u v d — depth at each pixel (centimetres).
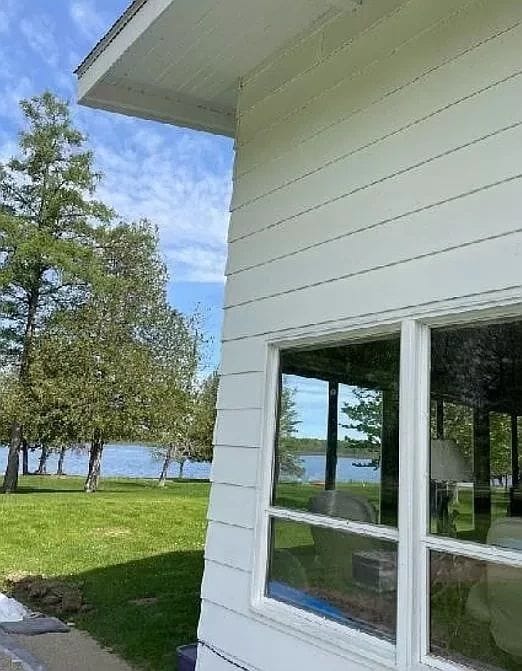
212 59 373
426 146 267
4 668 423
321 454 300
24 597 622
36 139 2031
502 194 234
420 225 264
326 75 329
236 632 327
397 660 241
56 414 1831
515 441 231
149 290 2077
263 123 372
